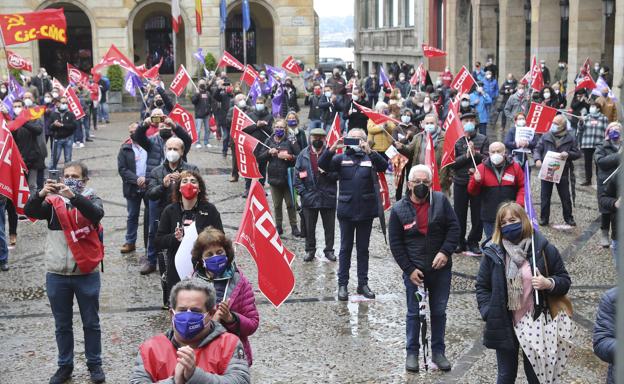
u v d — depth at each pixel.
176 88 25.86
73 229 8.23
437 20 44.09
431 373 8.80
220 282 6.67
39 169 16.52
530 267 6.98
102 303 11.27
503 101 31.67
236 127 15.77
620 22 26.94
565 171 15.38
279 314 10.77
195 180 9.05
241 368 5.23
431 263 8.73
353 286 11.95
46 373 8.98
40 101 27.72
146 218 12.59
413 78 28.14
